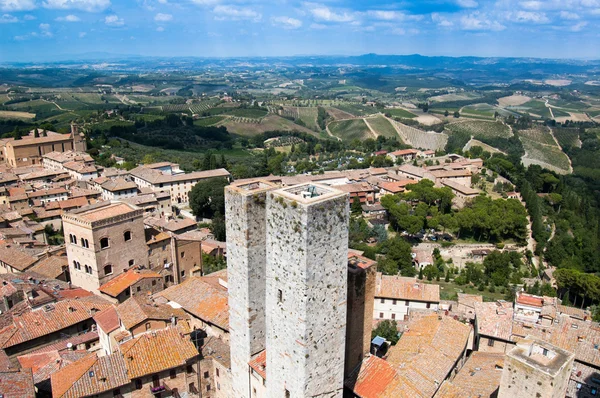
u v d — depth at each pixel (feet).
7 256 333.62
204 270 389.39
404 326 311.27
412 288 350.64
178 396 215.92
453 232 602.85
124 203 331.57
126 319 229.86
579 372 233.76
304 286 149.38
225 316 237.04
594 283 399.65
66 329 243.81
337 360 168.86
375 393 189.57
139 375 200.13
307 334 154.71
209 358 222.07
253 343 187.52
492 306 292.61
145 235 331.16
